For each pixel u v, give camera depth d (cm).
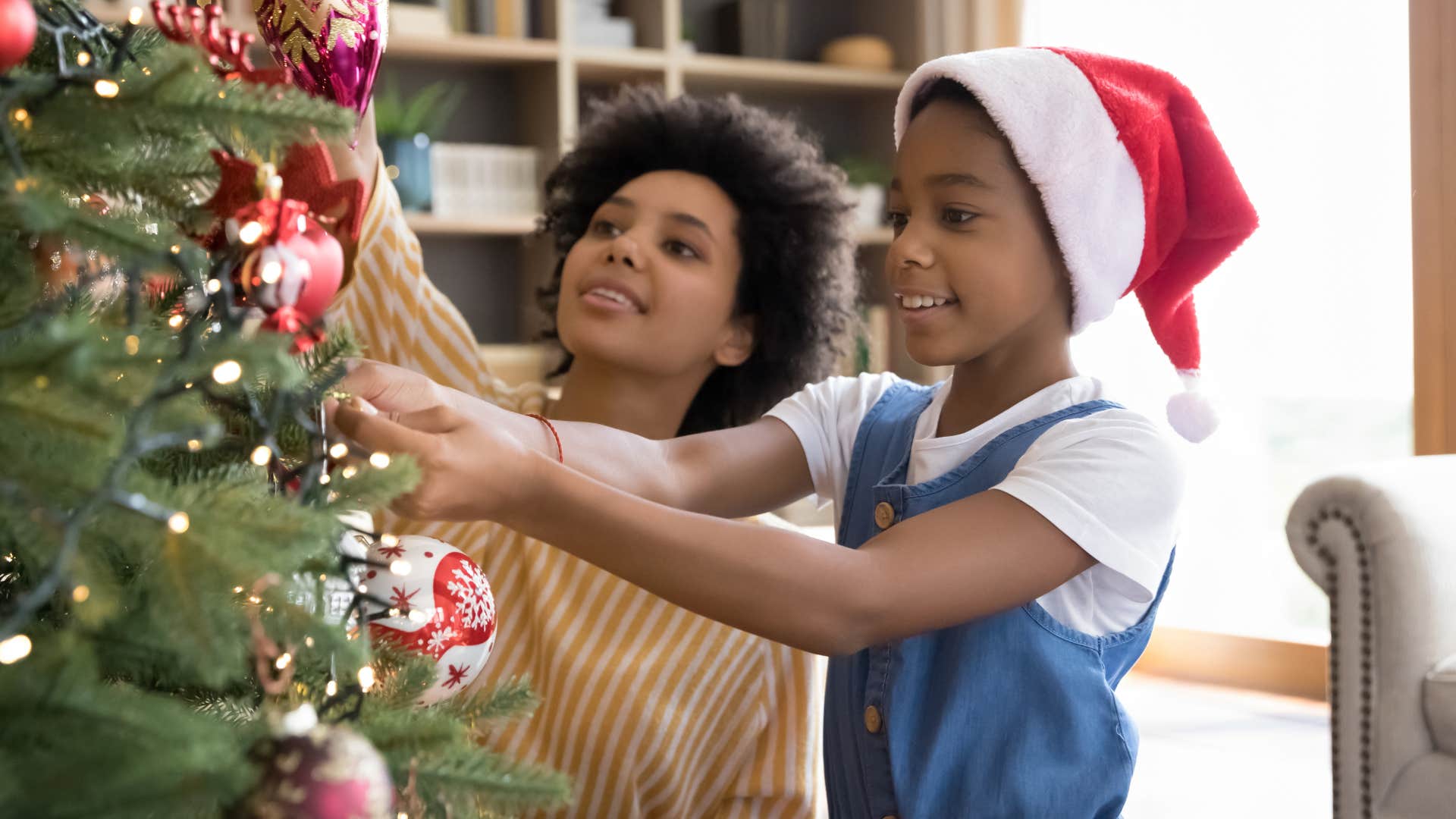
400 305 114
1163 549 88
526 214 307
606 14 318
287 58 73
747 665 113
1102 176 89
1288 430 272
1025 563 82
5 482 41
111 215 52
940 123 90
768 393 132
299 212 50
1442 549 136
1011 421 93
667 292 116
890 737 92
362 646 50
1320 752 227
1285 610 278
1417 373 237
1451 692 131
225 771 42
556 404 124
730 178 122
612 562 72
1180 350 104
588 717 106
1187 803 199
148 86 47
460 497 64
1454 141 229
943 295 90
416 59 308
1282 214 269
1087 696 90
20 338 45
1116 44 300
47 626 51
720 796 112
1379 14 251
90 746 41
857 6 359
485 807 56
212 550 43
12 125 47
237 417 56
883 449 104
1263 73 271
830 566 75
